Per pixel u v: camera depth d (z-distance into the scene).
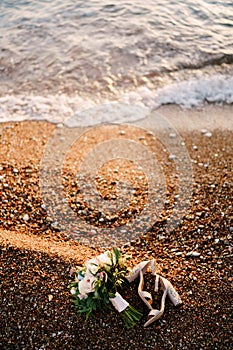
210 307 3.26
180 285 3.35
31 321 3.18
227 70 5.45
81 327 3.16
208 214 3.79
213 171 4.17
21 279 3.30
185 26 6.19
